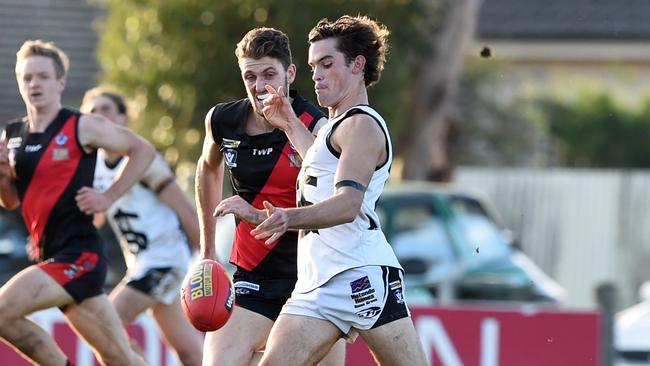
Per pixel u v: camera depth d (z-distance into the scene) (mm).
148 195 32938
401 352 23266
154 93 57000
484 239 49750
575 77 96312
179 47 56125
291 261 25250
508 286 48812
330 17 54875
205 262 24625
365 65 23297
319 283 23000
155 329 38062
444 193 49906
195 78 55969
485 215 51000
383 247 23312
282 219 21172
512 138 82750
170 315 33594
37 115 29281
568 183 70812
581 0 99938
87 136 29219
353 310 22938
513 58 97688
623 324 45219
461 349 38875
